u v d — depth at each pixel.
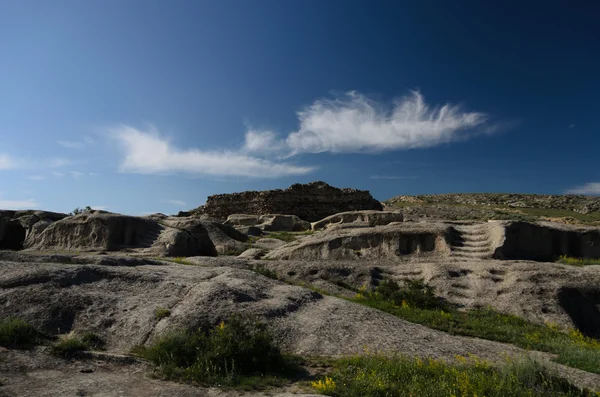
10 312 12.14
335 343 11.88
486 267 20.36
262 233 48.53
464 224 28.05
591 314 17.16
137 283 14.45
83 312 12.48
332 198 72.38
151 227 32.16
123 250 29.30
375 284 20.64
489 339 14.15
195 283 14.47
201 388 9.13
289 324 12.76
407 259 23.73
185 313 12.27
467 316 16.91
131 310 12.70
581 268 19.95
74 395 8.27
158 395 8.59
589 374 10.38
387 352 11.30
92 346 11.21
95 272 14.75
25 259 17.34
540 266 20.06
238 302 13.34
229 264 22.23
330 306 14.54
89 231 30.95
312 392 8.91
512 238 23.70
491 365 10.27
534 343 13.49
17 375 9.13
